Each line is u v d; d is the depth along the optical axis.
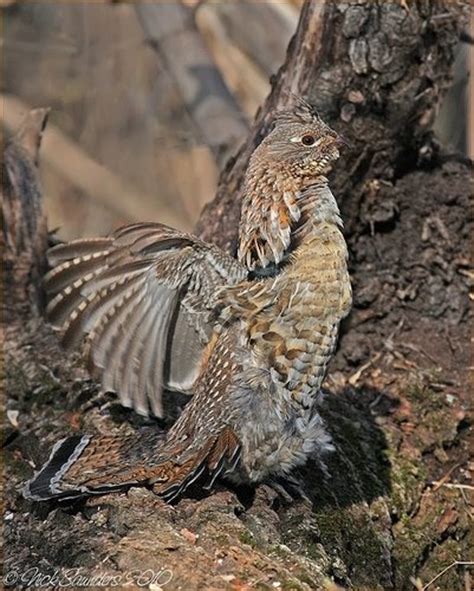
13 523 9.45
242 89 17.25
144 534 8.58
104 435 9.54
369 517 9.98
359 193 11.88
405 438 11.09
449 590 10.35
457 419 11.38
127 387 9.52
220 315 9.22
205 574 8.18
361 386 11.51
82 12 19.73
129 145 19.83
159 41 16.44
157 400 9.59
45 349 11.74
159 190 19.70
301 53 11.41
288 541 9.09
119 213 18.59
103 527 8.84
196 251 9.17
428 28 11.35
